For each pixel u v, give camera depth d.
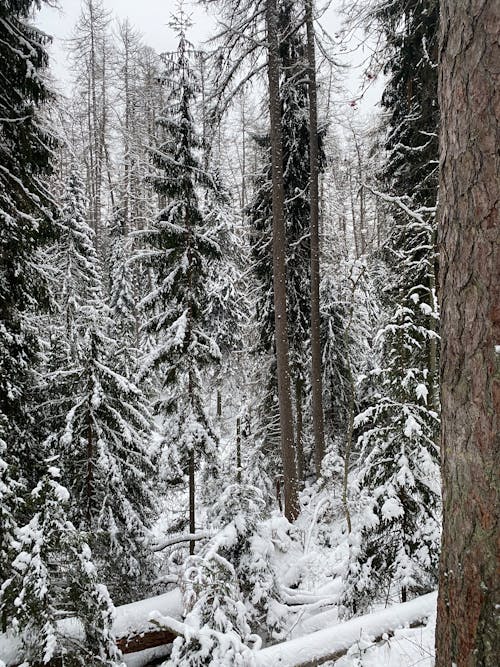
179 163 8.75
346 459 7.31
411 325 5.58
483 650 1.57
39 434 7.93
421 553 4.84
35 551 4.08
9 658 4.40
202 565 4.67
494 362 1.59
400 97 9.52
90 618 4.18
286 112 11.79
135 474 8.19
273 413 13.78
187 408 9.12
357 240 22.16
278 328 10.27
